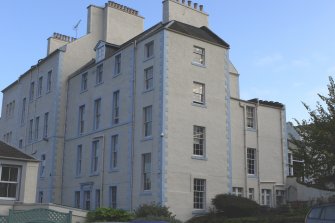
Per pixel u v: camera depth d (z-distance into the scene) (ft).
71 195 118.73
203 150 98.99
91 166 112.78
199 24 117.29
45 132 133.39
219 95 104.99
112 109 109.40
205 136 99.71
